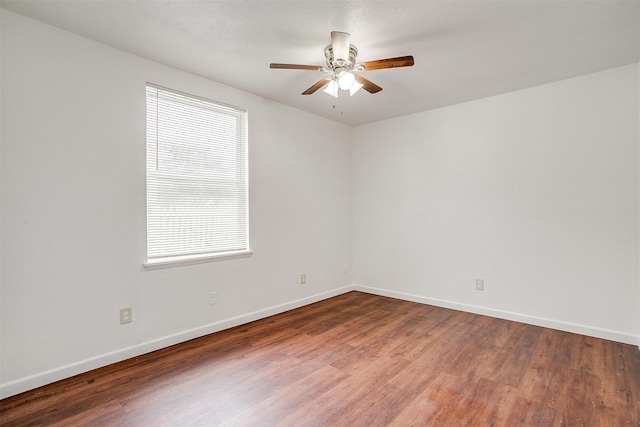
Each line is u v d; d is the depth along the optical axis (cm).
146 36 233
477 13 204
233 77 303
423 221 409
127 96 256
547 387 213
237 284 332
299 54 260
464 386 216
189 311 293
